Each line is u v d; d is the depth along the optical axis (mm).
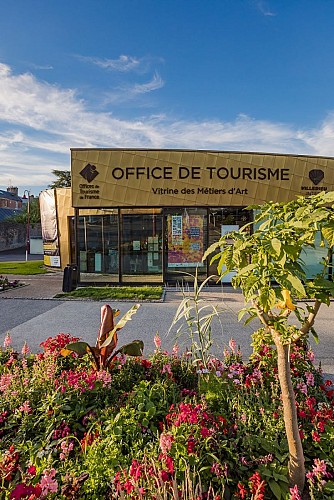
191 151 11297
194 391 3100
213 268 11812
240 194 11477
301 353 3449
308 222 1567
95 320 7129
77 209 11594
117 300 9125
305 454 2182
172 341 5633
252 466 2002
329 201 1702
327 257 1879
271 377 3117
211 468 1905
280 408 2541
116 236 11875
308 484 1964
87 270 12008
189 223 11727
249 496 1814
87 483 1860
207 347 3400
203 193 11391
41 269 17594
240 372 3268
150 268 11836
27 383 3031
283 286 1493
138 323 6812
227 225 11750
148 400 2717
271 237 1624
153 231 11734
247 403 2605
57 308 8297
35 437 2438
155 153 11227
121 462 1994
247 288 1610
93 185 11219
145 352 5086
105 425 2482
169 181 11320
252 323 6711
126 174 11227
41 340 5809
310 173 11703
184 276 11797
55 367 3406
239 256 1711
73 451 2311
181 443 2025
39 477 1864
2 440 2439
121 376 3273
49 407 2656
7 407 2756
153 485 1708
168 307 8281
